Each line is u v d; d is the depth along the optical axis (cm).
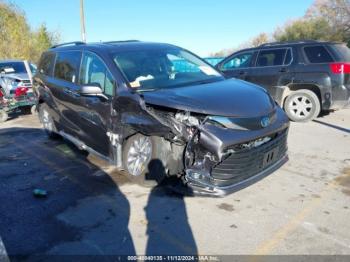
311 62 774
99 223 366
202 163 367
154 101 393
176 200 408
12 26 2617
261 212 375
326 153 562
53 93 620
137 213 382
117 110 440
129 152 447
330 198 403
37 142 707
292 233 334
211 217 368
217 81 473
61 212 393
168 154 398
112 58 475
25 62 1161
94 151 521
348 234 330
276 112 417
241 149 362
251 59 880
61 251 320
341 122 784
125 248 321
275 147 398
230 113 363
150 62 484
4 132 827
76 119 548
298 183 445
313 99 781
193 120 366
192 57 541
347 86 743
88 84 463
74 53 572
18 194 446
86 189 452
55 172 520
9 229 361
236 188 363
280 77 815
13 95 1037
